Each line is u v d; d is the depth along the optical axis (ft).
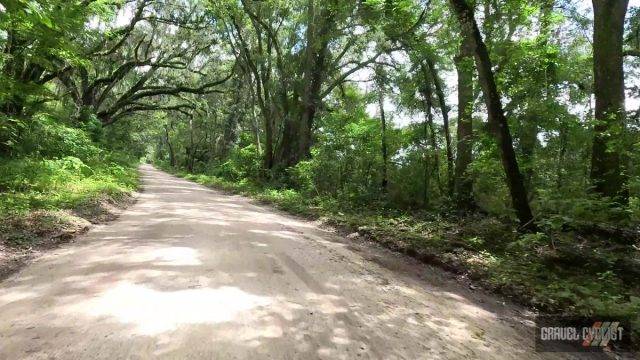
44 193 40.47
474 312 19.98
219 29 98.58
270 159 95.40
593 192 37.86
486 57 35.45
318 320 16.42
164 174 173.78
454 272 27.45
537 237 29.63
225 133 168.25
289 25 90.53
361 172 65.21
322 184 66.49
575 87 56.29
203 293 18.06
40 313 15.42
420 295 21.57
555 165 50.34
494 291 24.06
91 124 87.86
